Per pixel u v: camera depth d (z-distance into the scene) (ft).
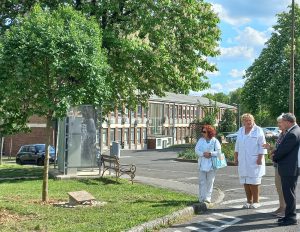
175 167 91.25
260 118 279.49
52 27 35.27
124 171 57.31
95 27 38.45
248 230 29.99
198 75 80.23
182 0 75.00
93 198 37.96
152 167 91.71
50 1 69.82
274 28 178.09
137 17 72.90
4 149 194.29
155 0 73.10
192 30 77.10
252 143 37.73
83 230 27.09
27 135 192.24
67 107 35.65
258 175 37.88
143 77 76.18
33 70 34.86
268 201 42.19
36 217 31.76
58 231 26.84
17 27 35.42
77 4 72.64
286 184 31.65
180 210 34.50
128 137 247.50
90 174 62.69
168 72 73.72
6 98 38.17
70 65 34.73
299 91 167.12
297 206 38.93
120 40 68.64
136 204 37.99
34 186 51.67
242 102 181.68
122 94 80.53
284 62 171.73
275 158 31.99
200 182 39.86
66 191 47.52
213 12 79.20
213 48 80.23
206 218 34.40
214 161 39.32
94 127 62.80
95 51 36.63
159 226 30.71
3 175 67.21
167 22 74.02
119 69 72.23
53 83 36.32
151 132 271.28
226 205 40.52
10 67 34.71
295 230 29.76
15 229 27.61
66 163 61.98
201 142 39.88
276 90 169.89
